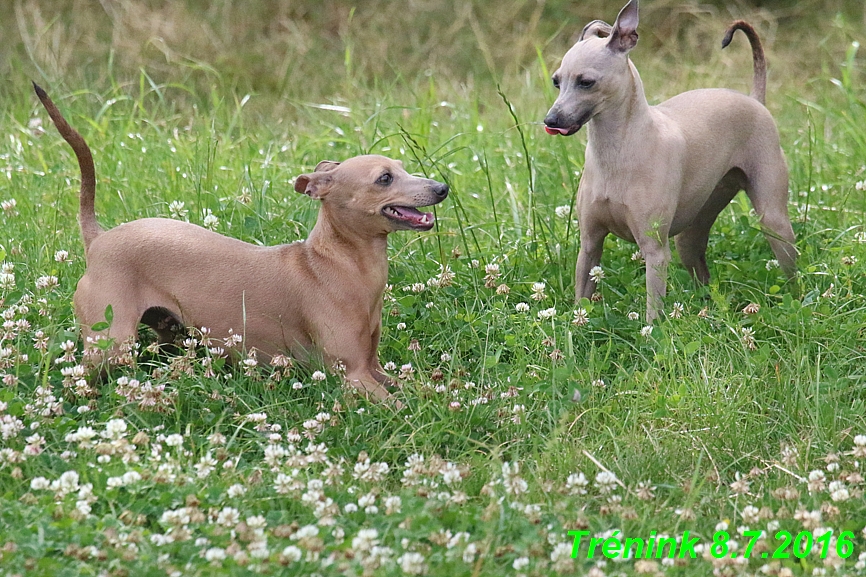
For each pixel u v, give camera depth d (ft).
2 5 62.64
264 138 49.65
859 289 34.60
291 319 28.89
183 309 28.60
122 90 56.49
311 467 25.04
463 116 51.60
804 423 27.99
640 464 25.94
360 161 28.55
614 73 31.24
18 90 53.72
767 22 68.80
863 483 24.82
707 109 34.24
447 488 24.40
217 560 20.13
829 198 42.34
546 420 27.86
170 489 23.26
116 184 41.29
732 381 29.25
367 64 62.44
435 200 28.30
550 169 44.57
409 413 27.68
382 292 29.63
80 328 28.66
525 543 21.49
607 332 32.01
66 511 22.12
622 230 33.24
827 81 57.47
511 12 68.74
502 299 34.30
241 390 28.12
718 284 35.35
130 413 26.66
